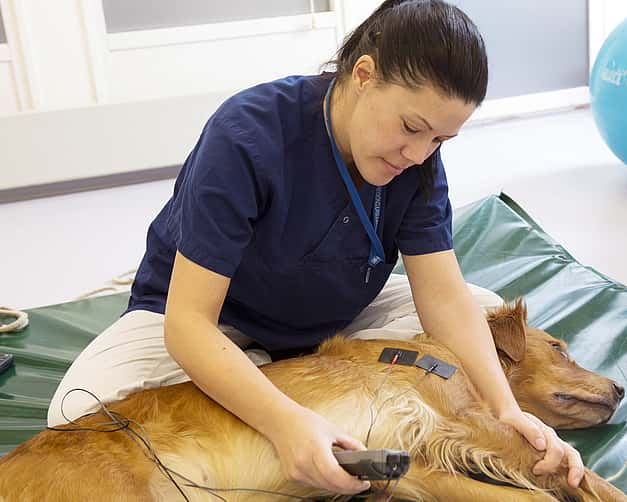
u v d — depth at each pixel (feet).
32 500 4.44
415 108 4.47
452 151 14.65
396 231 5.78
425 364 5.36
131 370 5.94
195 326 4.87
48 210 13.28
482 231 8.92
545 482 4.96
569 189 12.26
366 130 4.71
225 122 5.17
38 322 8.30
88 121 13.67
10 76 13.75
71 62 13.88
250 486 4.92
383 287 6.53
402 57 4.44
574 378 5.92
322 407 5.12
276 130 5.24
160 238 6.30
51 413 5.83
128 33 14.02
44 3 13.48
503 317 6.04
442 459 4.95
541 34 15.92
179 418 4.96
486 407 5.29
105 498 4.44
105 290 9.11
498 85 16.03
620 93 11.44
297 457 4.35
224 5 14.44
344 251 5.68
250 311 6.17
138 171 14.61
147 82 14.39
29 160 13.62
